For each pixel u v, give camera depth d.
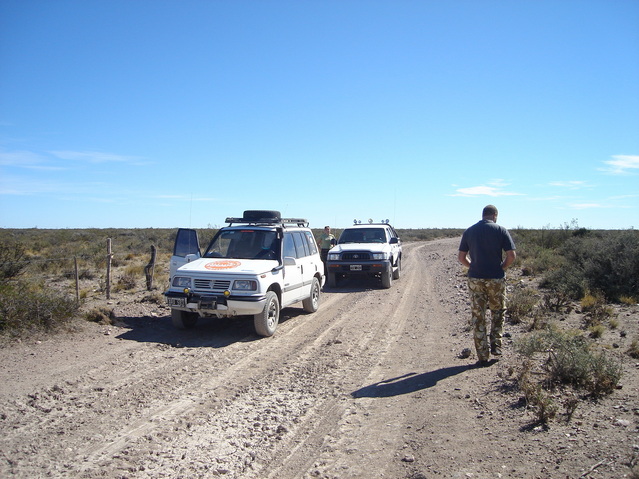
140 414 5.08
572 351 5.67
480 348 6.40
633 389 5.18
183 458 4.14
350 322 10.16
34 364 6.60
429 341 8.28
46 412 5.03
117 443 4.38
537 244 22.78
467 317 10.06
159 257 23.56
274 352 7.73
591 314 8.73
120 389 5.81
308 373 6.62
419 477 3.72
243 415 5.14
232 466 4.02
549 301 9.70
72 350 7.38
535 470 3.65
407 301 12.84
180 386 6.00
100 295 12.86
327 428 4.81
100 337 8.27
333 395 5.77
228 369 6.77
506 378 5.76
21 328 7.84
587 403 4.86
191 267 8.84
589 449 3.87
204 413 5.16
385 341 8.48
